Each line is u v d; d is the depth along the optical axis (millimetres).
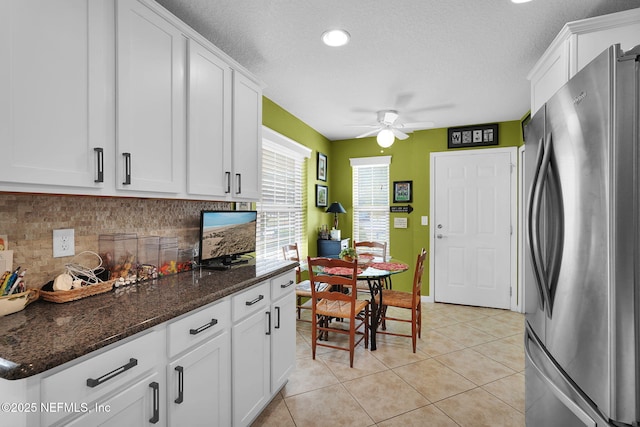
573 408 1119
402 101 3250
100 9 1271
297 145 3752
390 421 1884
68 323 1070
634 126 932
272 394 1953
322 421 1881
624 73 940
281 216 3611
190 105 1708
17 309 1178
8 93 990
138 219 1815
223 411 1510
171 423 1212
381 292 2902
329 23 1903
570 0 1666
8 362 787
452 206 4234
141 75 1438
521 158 3844
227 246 2227
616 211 947
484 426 1841
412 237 4512
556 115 1279
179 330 1252
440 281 4301
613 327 950
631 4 1681
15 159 1007
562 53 1656
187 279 1768
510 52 2238
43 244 1361
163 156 1558
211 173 1875
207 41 1824
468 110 3537
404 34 2012
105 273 1540
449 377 2383
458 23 1889
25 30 1035
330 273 2791
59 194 1154
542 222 1416
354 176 4895
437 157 4297
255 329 1785
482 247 4102
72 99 1171
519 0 1655
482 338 3121
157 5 1509
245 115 2205
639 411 924
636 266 928
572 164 1164
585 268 1081
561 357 1234
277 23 1904
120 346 1018
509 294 3980
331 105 3383
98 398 954
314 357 2662
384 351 2830
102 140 1271
